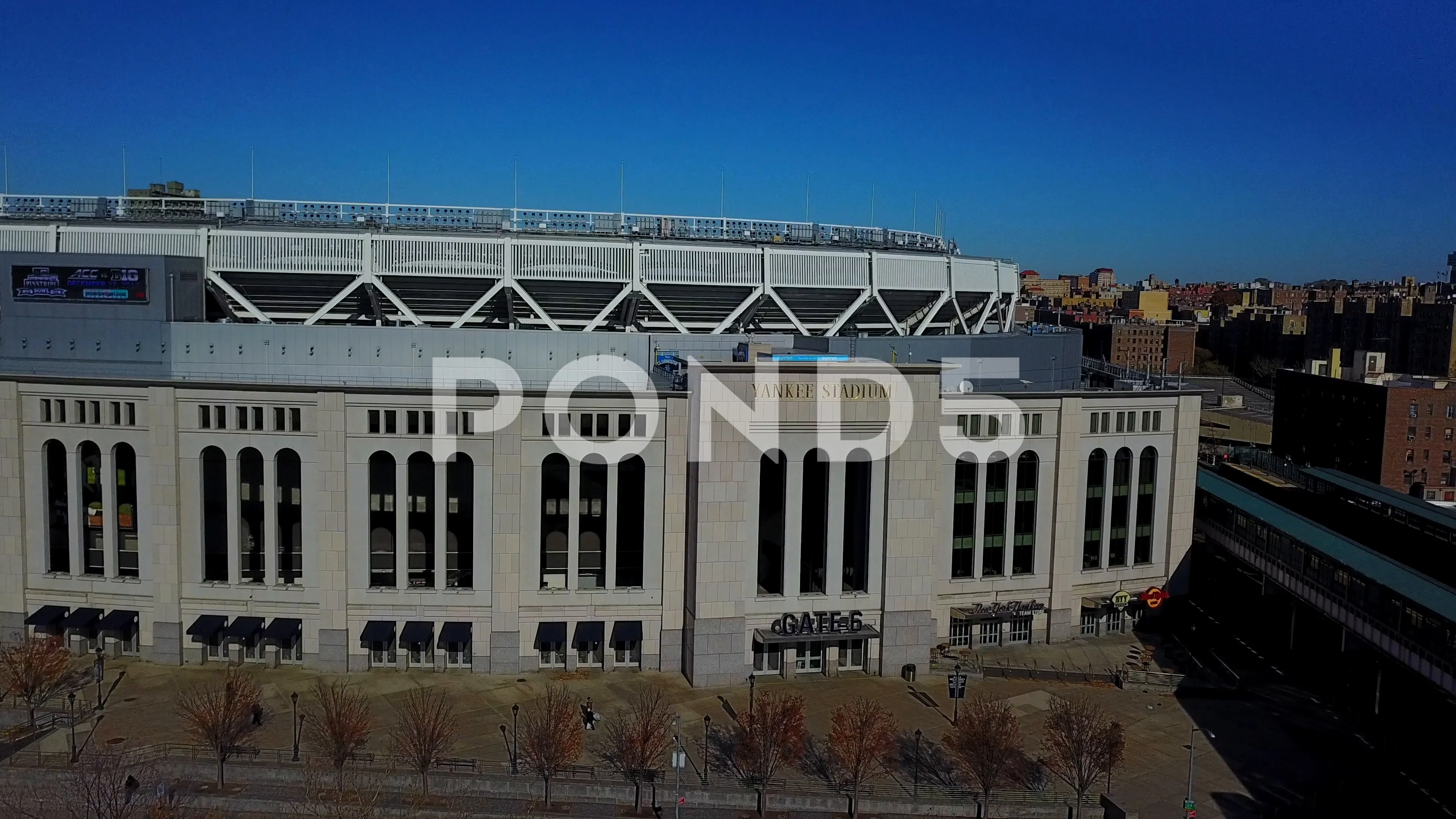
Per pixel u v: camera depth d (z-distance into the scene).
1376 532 79.94
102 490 67.94
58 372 69.69
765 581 70.00
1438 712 64.94
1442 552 73.19
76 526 68.12
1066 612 76.81
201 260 73.50
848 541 71.44
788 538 68.44
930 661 70.94
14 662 58.25
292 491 67.50
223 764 52.56
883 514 69.62
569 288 80.06
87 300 69.44
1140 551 80.06
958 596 74.75
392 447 66.12
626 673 69.00
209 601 67.88
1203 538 88.31
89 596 68.44
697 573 66.38
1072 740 52.03
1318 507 89.31
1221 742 60.75
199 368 69.94
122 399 66.50
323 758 54.88
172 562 67.19
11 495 67.56
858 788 52.00
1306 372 162.38
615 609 68.81
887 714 56.56
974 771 52.78
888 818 51.88
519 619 67.94
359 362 70.81
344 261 76.31
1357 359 145.75
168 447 66.19
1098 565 78.50
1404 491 133.00
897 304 90.75
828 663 70.06
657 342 74.56
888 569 69.44
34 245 76.31
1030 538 76.12
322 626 67.19
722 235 89.38
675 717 61.31
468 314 79.94
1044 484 75.62
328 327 70.25
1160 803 53.34
